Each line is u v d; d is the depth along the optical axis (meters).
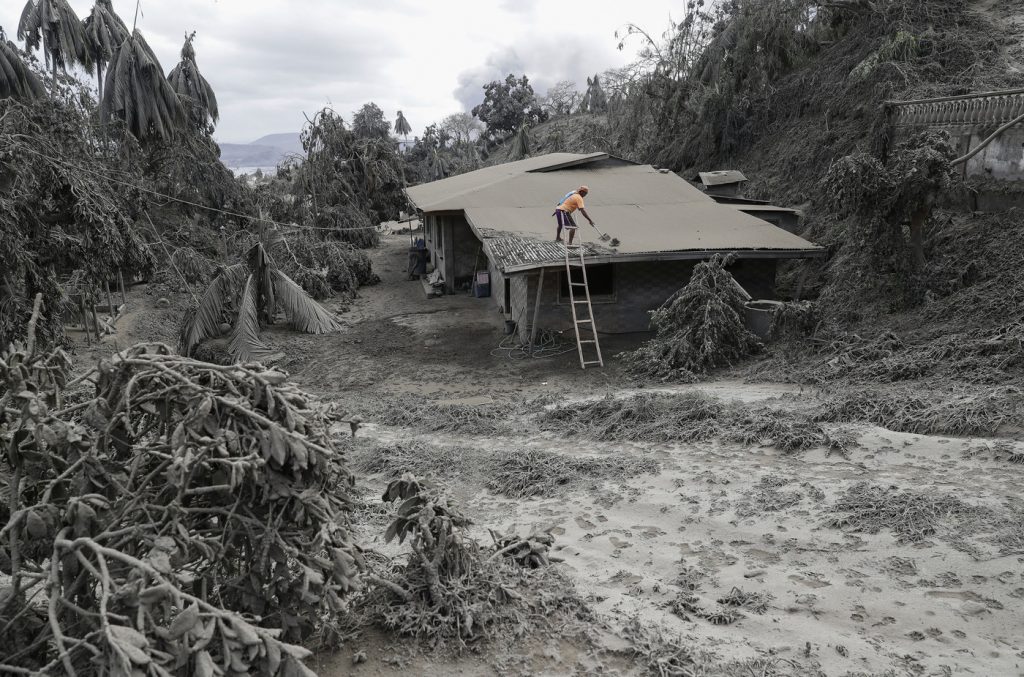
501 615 5.57
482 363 17.70
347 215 35.31
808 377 12.62
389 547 7.68
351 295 26.61
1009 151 15.54
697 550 7.17
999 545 6.39
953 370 11.12
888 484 7.89
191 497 4.82
